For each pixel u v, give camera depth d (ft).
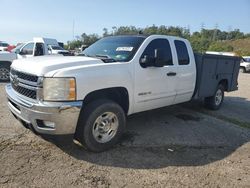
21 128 17.16
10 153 13.67
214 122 21.65
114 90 15.06
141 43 16.74
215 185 12.05
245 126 21.21
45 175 11.87
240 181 12.57
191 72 20.36
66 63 13.53
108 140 14.70
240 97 35.78
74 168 12.66
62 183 11.37
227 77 25.75
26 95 13.78
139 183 11.78
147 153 14.82
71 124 12.96
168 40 18.69
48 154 13.84
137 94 16.10
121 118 15.01
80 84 13.02
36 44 40.06
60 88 12.63
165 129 19.02
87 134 13.73
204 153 15.42
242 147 16.76
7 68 37.14
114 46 17.42
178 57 19.21
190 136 17.99
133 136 17.20
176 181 12.15
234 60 26.37
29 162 12.90
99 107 13.82
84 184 11.41
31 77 13.29
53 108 12.48
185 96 20.40
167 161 14.05
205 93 22.70
